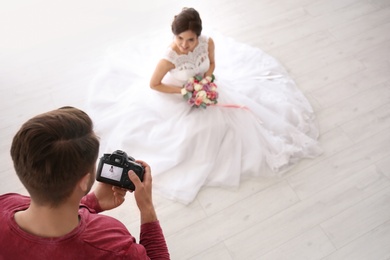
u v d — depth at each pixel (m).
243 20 3.38
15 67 2.99
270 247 2.19
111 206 1.29
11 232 0.84
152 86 2.36
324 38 3.27
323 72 3.04
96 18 3.35
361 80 2.99
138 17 3.37
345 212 2.33
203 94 2.31
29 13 3.37
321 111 2.80
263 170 2.46
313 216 2.31
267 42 3.24
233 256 2.15
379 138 2.66
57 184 0.79
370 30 3.33
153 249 1.12
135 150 2.45
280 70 2.94
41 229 0.83
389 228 2.27
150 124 2.50
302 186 2.43
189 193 2.32
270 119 2.56
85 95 2.84
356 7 3.50
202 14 3.40
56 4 3.44
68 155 0.78
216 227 2.25
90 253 0.86
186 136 2.39
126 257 0.90
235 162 2.43
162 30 3.26
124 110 2.56
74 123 0.81
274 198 2.38
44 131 0.77
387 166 2.53
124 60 2.87
